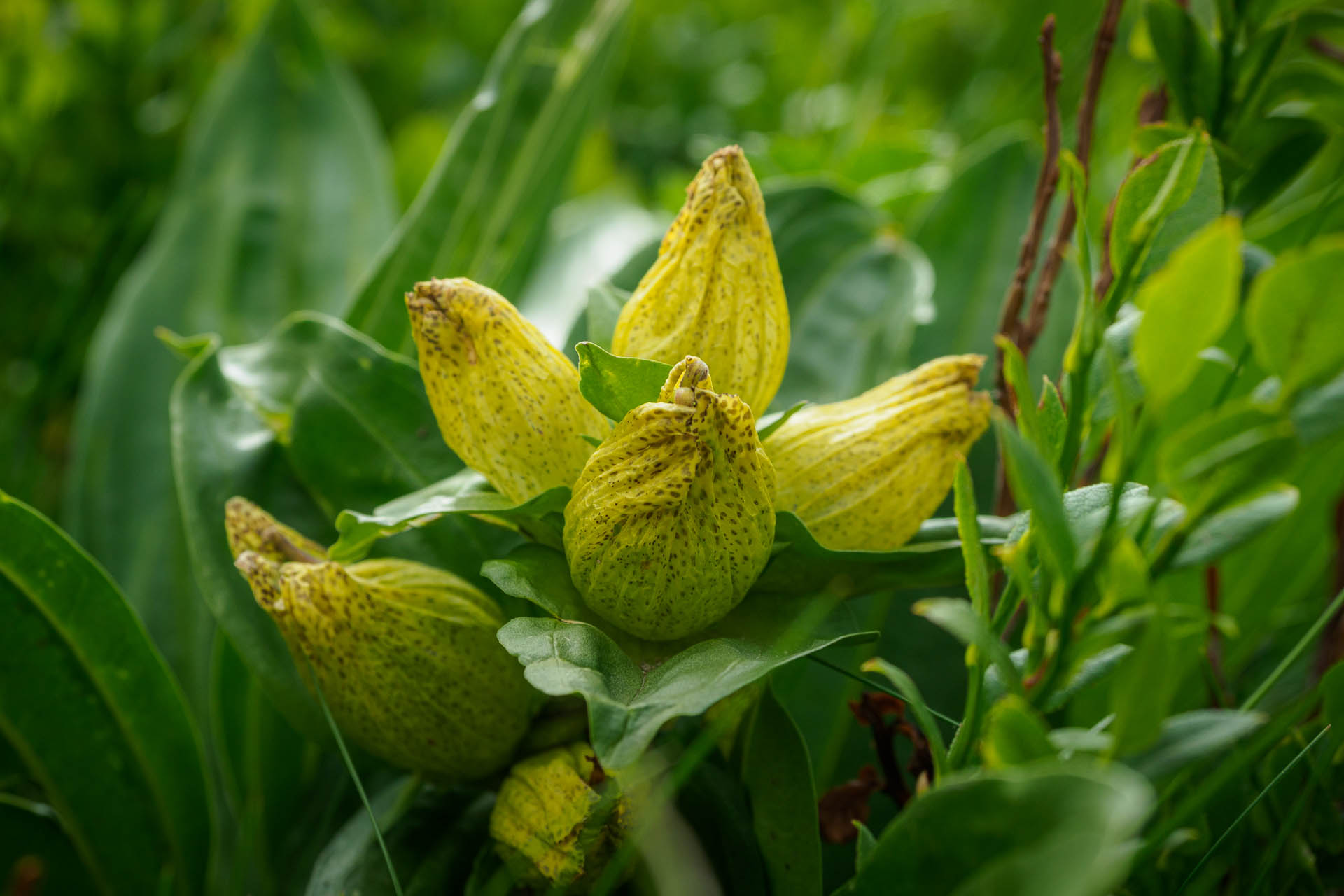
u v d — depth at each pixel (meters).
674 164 0.67
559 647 0.25
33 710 0.30
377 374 0.31
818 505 0.27
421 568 0.28
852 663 0.33
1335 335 0.22
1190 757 0.23
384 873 0.29
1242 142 0.31
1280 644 0.35
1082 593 0.23
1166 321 0.22
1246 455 0.23
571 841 0.27
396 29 0.69
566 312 0.42
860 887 0.24
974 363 0.27
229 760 0.32
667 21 0.73
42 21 0.49
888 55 0.55
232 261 0.38
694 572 0.26
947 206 0.38
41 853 0.31
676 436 0.25
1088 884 0.22
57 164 0.52
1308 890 0.27
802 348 0.35
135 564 0.35
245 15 0.54
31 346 0.50
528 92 0.36
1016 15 0.61
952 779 0.23
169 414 0.37
